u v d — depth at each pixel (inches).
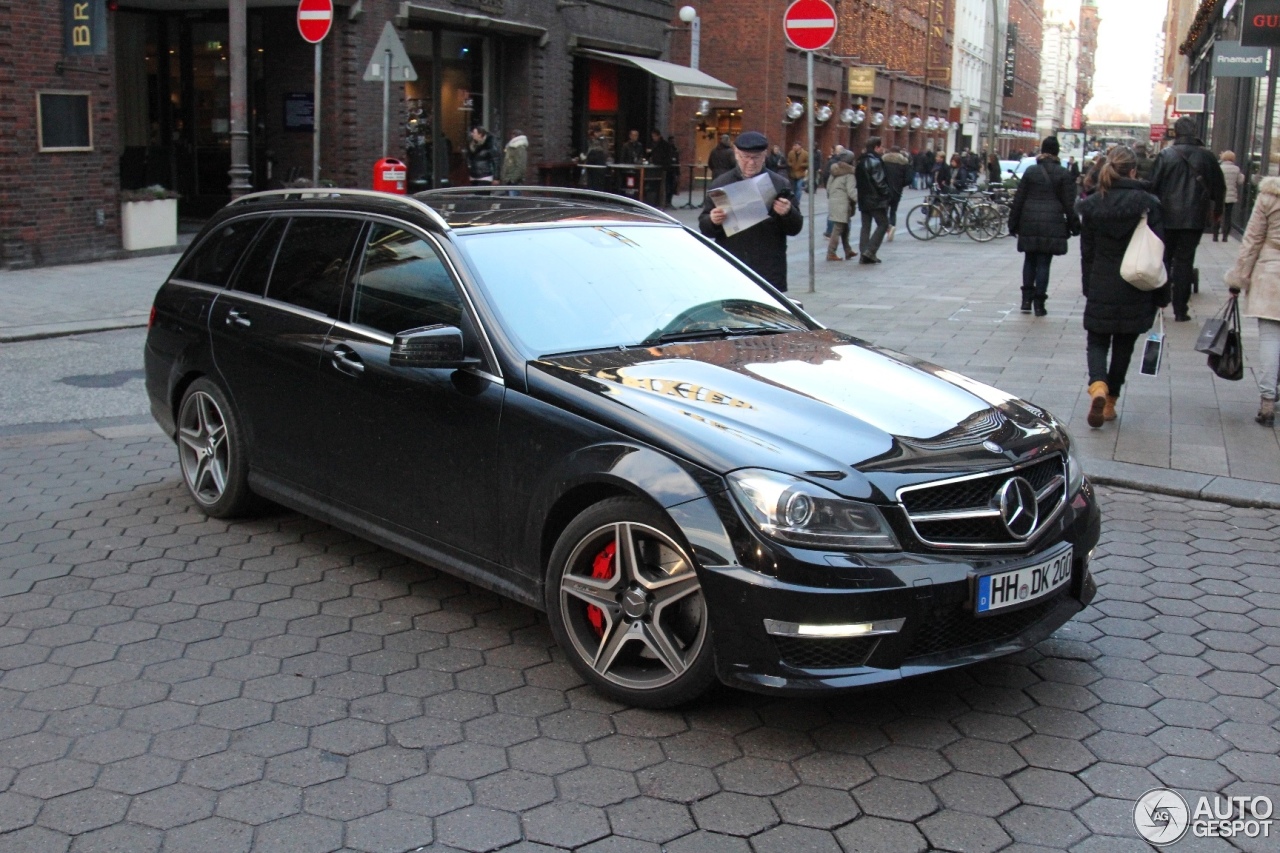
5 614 192.7
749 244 324.5
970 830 135.0
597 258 203.3
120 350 429.7
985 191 1075.3
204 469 238.7
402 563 218.7
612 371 172.9
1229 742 156.6
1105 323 309.9
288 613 194.7
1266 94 956.0
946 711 164.1
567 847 130.3
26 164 609.3
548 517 167.8
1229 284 321.7
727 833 133.4
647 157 1180.5
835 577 144.3
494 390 175.8
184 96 845.8
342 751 150.5
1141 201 301.0
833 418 161.8
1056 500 167.9
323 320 208.4
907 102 2412.6
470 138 898.1
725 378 172.6
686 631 157.6
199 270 245.0
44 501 253.0
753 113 1587.1
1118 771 148.6
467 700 165.0
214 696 165.2
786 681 146.9
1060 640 189.2
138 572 212.1
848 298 574.6
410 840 131.2
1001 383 373.1
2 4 584.7
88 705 161.9
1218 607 204.1
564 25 1029.8
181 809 136.6
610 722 159.0
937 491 153.6
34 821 133.7
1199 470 279.1
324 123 808.9
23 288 553.0
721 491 149.8
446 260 191.3
